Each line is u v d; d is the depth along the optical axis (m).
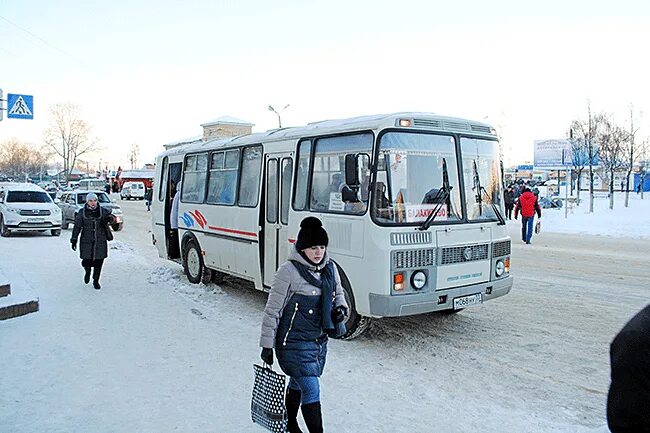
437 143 7.33
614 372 2.04
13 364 6.28
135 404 5.23
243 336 7.56
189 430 4.70
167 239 12.78
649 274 12.37
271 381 4.19
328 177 7.69
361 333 7.52
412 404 5.30
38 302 8.77
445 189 7.27
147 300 9.81
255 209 9.19
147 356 6.63
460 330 7.93
